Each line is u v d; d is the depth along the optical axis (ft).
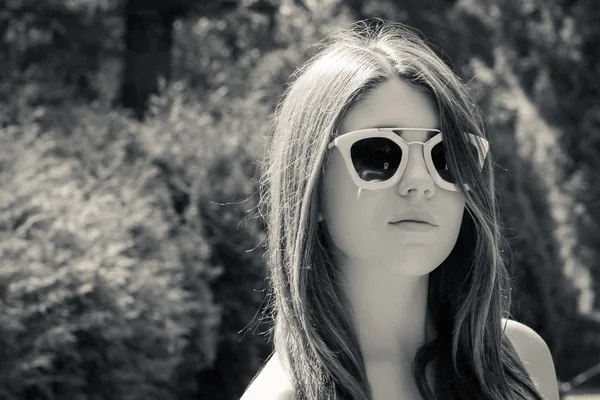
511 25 57.93
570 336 39.96
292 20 37.58
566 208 54.34
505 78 56.34
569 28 59.36
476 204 8.31
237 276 25.54
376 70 8.18
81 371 19.86
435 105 8.30
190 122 28.14
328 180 8.26
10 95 37.22
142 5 35.06
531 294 35.55
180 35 37.76
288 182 8.47
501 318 8.96
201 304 23.63
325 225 8.50
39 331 19.20
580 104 59.72
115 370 20.38
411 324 8.75
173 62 37.24
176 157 26.30
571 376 39.65
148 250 23.29
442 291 9.21
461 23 51.34
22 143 25.25
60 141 27.14
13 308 18.83
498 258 8.82
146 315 21.15
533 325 35.47
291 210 8.41
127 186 24.43
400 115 8.13
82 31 42.22
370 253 8.08
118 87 43.04
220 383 25.25
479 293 8.73
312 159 8.18
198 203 25.50
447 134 8.16
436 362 8.84
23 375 18.94
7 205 21.18
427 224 8.06
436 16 48.98
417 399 8.58
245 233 25.59
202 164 26.07
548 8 59.72
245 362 25.14
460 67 46.96
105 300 20.30
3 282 19.10
